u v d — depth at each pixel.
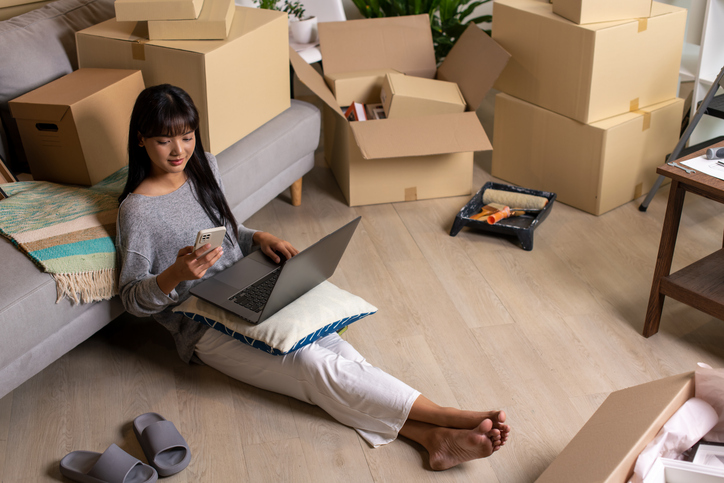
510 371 1.75
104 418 1.60
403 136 2.37
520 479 1.44
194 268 1.42
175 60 1.88
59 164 1.83
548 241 2.34
